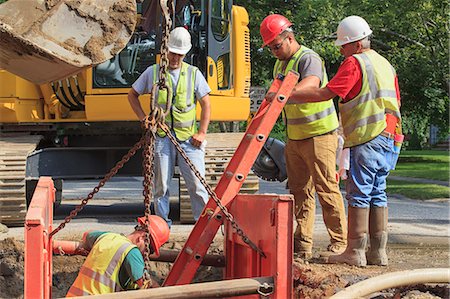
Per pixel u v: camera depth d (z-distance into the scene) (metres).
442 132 29.41
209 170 10.27
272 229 5.17
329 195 7.34
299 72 7.12
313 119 7.25
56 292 7.55
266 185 19.33
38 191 5.53
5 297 7.36
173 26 10.83
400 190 17.25
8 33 5.00
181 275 6.16
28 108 11.39
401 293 6.02
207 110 8.42
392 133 7.07
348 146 7.00
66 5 5.67
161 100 8.16
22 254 7.71
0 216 9.97
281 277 5.04
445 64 24.44
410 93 26.38
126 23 5.69
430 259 7.85
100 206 13.43
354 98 6.95
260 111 6.59
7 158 10.09
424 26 24.47
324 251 7.66
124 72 10.82
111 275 5.44
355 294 5.32
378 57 7.08
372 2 24.53
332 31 24.62
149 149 5.04
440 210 13.01
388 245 8.97
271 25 7.15
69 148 11.19
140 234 5.93
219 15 11.34
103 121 11.32
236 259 6.21
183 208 10.35
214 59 11.20
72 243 6.15
